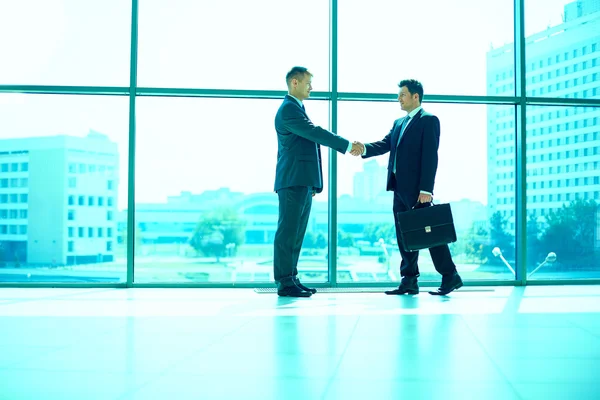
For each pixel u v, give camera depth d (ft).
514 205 17.67
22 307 12.70
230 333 9.46
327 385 6.30
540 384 6.32
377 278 17.11
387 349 8.17
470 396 5.88
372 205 17.12
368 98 16.99
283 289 14.98
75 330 9.74
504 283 17.40
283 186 15.03
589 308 12.56
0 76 16.85
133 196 16.83
